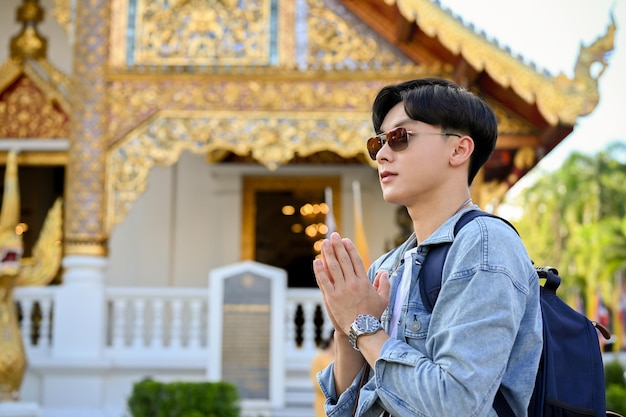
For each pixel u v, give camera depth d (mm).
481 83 10711
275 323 10078
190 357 10469
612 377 12109
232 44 10773
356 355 2291
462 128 2215
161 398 8844
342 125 10609
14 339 8984
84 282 10383
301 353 10609
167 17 10812
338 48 10773
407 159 2203
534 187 40344
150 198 14219
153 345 10609
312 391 10500
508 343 1910
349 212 14328
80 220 10516
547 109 9852
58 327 10281
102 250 10539
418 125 2215
